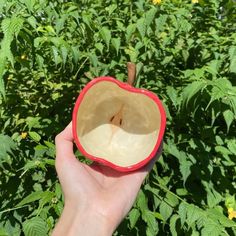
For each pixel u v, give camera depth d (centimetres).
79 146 32
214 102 47
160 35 65
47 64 57
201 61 63
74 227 32
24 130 59
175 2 72
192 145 53
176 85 57
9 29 43
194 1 70
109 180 34
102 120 34
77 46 58
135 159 33
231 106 46
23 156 52
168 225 55
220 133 57
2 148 48
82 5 72
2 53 43
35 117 57
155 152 32
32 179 52
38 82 60
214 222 46
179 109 51
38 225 42
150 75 57
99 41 60
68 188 34
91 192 33
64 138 35
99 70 55
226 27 76
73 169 34
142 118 33
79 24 59
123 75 55
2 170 53
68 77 60
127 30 57
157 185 51
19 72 59
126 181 34
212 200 53
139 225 51
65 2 69
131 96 32
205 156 54
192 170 53
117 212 33
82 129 33
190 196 55
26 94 60
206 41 64
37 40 47
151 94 31
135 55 57
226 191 57
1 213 47
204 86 45
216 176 57
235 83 59
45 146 51
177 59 64
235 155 58
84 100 32
